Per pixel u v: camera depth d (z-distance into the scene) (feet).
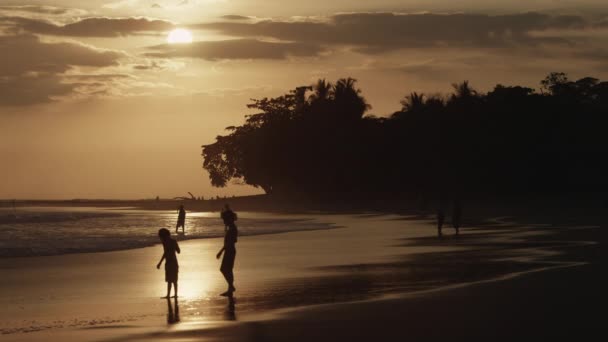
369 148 369.09
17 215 292.61
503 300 47.80
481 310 44.42
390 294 53.31
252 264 80.89
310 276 67.72
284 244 112.68
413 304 47.52
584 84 377.91
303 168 386.11
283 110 445.37
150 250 105.50
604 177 311.47
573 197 282.56
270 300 52.95
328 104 405.59
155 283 66.33
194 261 86.74
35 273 75.10
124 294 59.11
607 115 333.01
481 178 320.91
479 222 175.01
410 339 37.17
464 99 349.41
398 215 241.14
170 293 58.85
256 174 404.98
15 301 55.57
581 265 67.41
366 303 48.88
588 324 39.58
